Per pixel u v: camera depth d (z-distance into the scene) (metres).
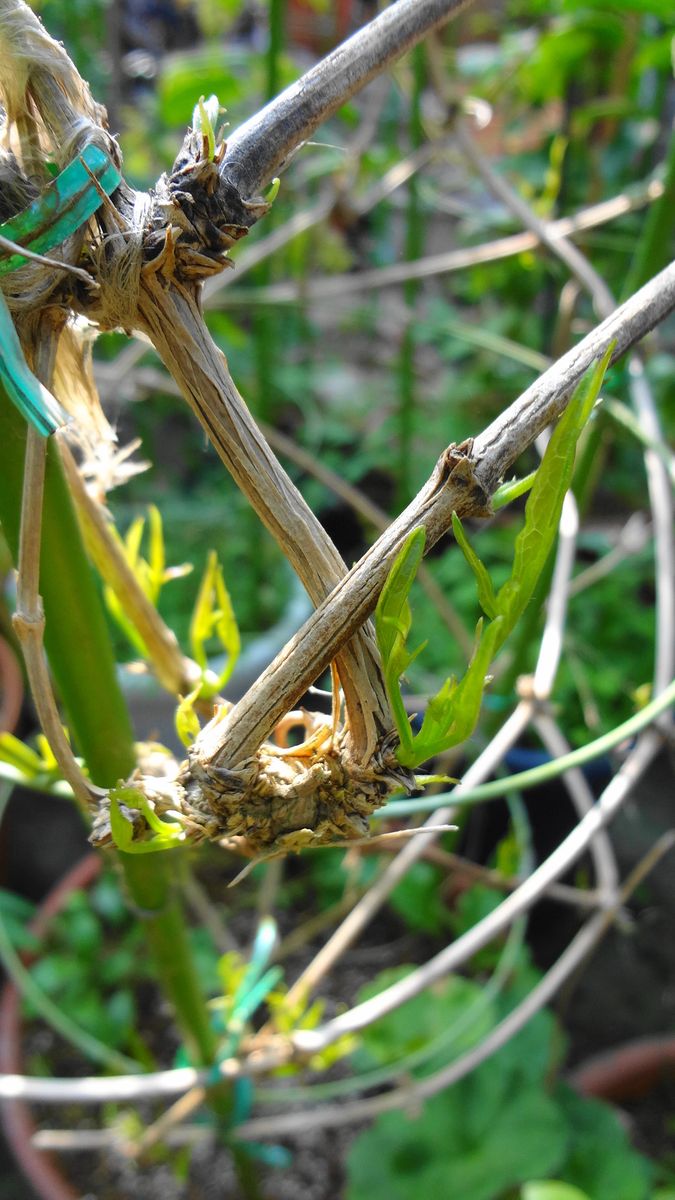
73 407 0.23
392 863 0.57
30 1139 0.52
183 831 0.18
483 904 0.66
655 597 0.96
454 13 0.19
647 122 0.87
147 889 0.32
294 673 0.17
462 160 0.79
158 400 0.99
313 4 1.20
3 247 0.16
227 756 0.17
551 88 0.79
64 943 0.66
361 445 1.09
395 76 0.72
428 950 0.68
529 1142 0.52
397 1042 0.58
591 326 0.69
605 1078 0.60
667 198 0.42
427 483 0.16
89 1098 0.41
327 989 0.65
